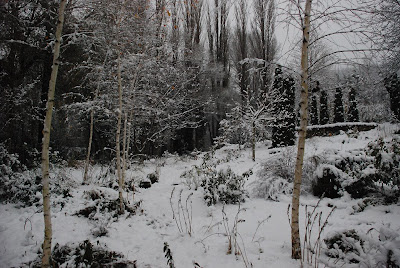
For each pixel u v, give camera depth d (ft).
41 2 16.48
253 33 57.36
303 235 12.21
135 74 20.26
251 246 11.37
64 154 37.58
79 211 15.25
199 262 10.26
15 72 25.86
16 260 10.34
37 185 17.63
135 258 10.75
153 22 18.97
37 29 22.99
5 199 16.84
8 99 23.48
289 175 20.95
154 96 24.38
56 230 13.17
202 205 17.87
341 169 18.76
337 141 38.55
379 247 7.69
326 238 10.25
